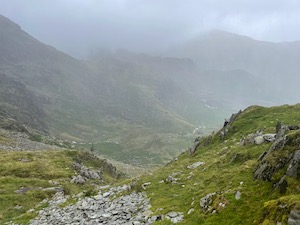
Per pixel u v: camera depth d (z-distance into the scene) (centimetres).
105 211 3881
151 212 3441
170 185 4419
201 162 5459
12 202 5447
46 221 4031
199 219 2859
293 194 2455
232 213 2688
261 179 3020
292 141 3094
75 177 7675
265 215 2356
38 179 7194
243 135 6397
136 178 5747
